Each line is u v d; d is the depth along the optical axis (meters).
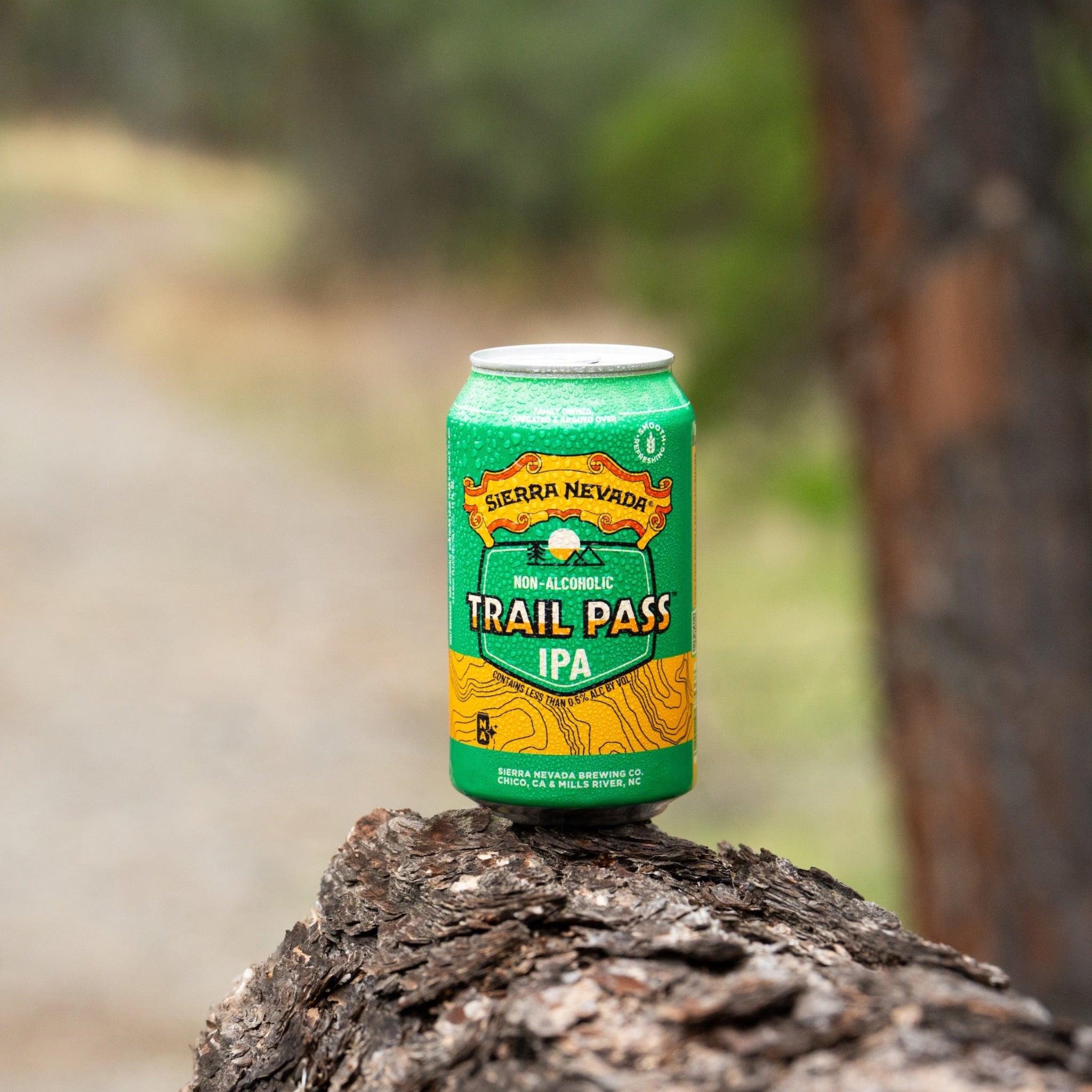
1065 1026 1.74
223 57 32.97
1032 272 5.83
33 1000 7.93
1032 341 5.85
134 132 45.72
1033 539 5.88
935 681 6.01
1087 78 6.48
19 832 10.00
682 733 2.41
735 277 10.12
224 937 8.77
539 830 2.43
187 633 13.91
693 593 2.43
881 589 6.24
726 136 10.29
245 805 10.52
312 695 12.52
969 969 2.02
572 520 2.30
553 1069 1.79
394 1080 1.96
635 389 2.32
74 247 36.19
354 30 28.12
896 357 5.98
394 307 29.16
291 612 14.60
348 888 2.38
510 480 2.30
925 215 5.86
